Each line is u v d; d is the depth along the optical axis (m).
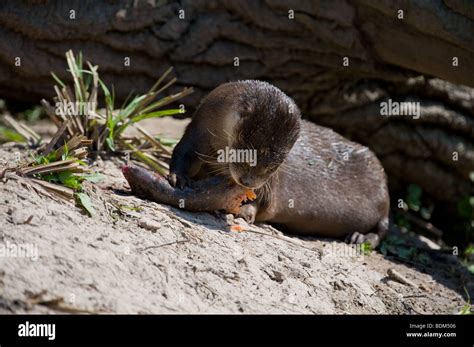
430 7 14.15
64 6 14.85
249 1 15.07
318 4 14.88
